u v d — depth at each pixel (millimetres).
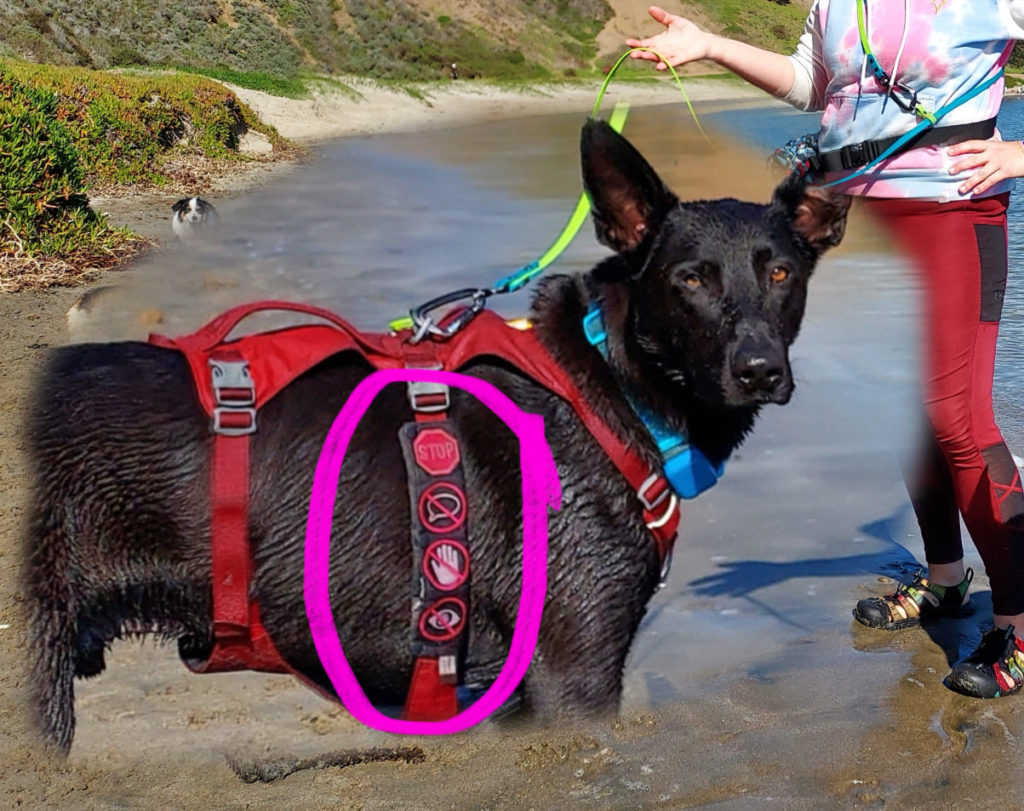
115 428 2396
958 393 3336
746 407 2736
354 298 7789
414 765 2869
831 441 5305
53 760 2643
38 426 2422
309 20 44281
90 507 2385
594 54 52844
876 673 3482
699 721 3148
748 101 27250
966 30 3213
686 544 4402
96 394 2426
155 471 2389
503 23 51781
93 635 2457
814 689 3367
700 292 2566
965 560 4301
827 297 6824
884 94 3312
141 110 16719
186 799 2693
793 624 3803
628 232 2691
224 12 40688
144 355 2525
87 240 9711
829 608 3922
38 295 8352
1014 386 6035
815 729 3127
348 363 2584
